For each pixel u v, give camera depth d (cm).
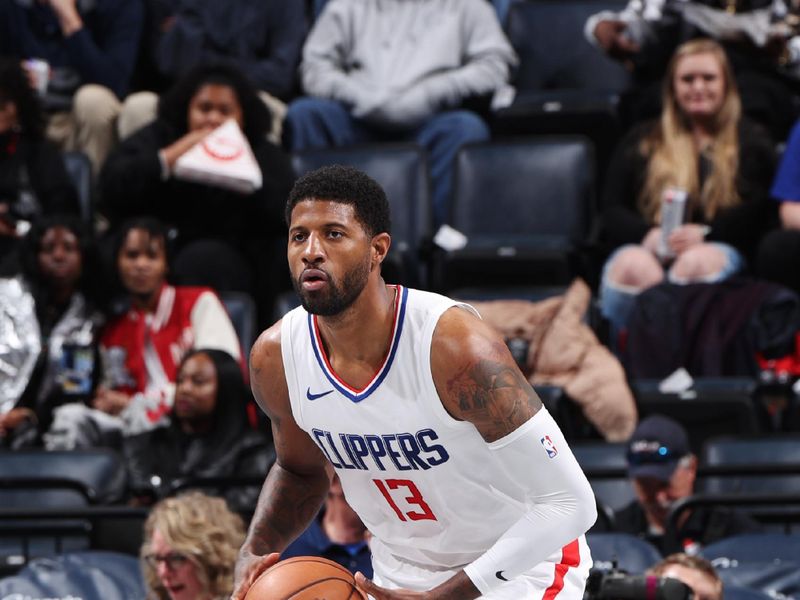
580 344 1939
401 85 2550
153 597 1362
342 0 2656
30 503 1745
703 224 2209
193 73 2331
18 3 2578
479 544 925
